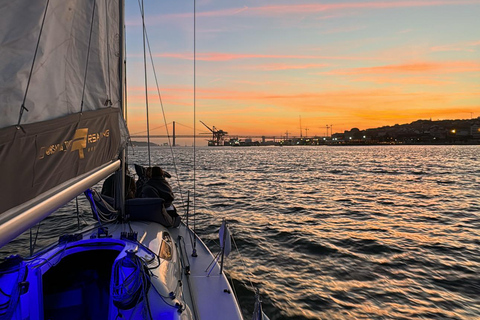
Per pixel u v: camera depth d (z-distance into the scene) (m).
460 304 5.86
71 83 2.15
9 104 1.55
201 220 11.83
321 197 18.50
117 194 3.97
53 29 1.90
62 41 2.01
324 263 7.64
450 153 125.88
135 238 3.15
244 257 7.90
